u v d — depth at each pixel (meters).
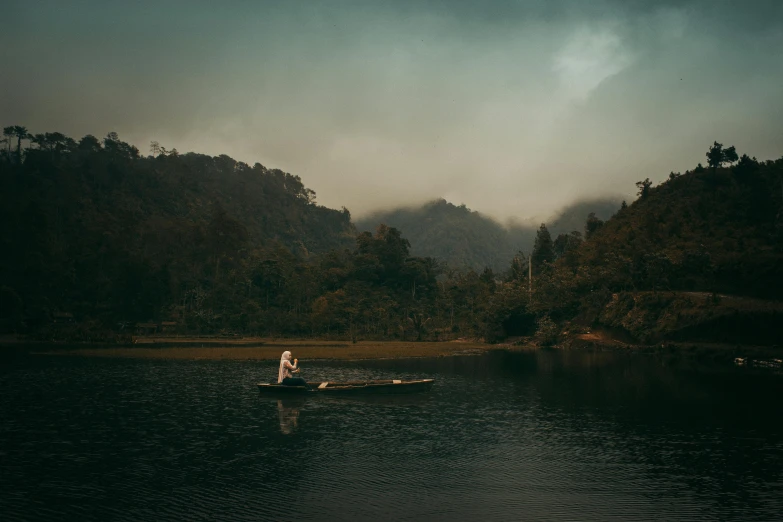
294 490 23.19
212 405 41.28
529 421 36.91
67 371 58.59
